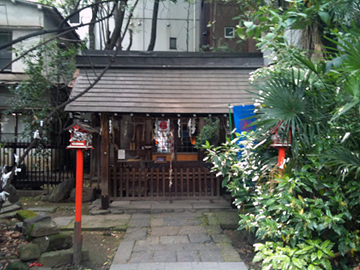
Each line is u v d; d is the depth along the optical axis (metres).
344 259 3.54
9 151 9.37
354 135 3.58
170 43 16.69
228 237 5.37
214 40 13.80
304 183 3.58
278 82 3.96
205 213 6.78
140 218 6.43
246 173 4.25
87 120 9.27
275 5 7.29
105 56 7.90
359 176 3.44
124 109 6.62
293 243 3.31
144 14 16.30
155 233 5.50
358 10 5.13
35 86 8.24
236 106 6.06
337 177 3.54
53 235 4.41
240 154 4.97
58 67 8.79
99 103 6.74
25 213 5.16
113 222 6.13
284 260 3.08
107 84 7.39
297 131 3.67
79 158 4.32
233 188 4.30
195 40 16.77
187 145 11.15
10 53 11.20
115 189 7.36
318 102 3.74
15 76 11.09
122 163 9.34
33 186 8.97
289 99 3.67
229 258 4.39
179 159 10.98
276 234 3.31
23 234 4.56
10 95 10.57
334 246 3.67
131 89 7.30
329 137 3.75
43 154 8.68
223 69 8.30
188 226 5.89
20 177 8.97
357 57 3.14
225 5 14.67
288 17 4.42
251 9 7.75
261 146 4.41
